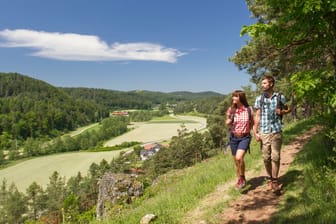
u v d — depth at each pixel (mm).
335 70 4449
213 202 6109
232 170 8117
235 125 6227
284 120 25438
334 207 4434
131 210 7555
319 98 4363
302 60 5219
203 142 66875
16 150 126250
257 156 9312
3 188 73375
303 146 9133
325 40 4488
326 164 6059
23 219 67000
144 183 13289
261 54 11867
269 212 5133
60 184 74000
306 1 3854
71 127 196875
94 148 135750
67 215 8406
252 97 29234
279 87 12312
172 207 6352
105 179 12641
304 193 5328
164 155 71250
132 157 98500
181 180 10969
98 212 11555
